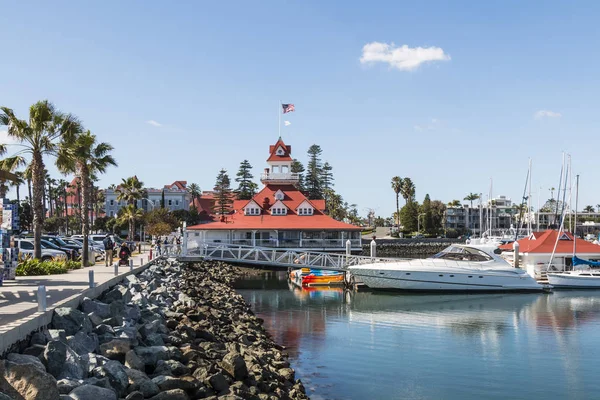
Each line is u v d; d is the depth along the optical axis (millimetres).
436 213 140750
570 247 51062
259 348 19812
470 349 23531
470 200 181625
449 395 17266
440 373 19734
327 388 17609
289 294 42719
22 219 84688
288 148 83250
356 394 17078
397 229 139250
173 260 47469
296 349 23062
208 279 44438
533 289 43469
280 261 50812
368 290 43812
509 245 57562
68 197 133125
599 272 46219
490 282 42625
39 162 30547
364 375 19219
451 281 42312
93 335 12273
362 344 24219
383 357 21859
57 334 10922
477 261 43125
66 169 32156
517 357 22234
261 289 46156
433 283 42219
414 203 137125
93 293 17375
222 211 106688
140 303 19438
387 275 42281
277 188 78938
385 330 27656
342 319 30938
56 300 14117
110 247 34219
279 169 81312
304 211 73000
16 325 9852
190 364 13023
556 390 17953
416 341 25094
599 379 19203
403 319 31094
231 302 31438
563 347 24141
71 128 31156
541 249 50719
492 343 24797
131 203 77500
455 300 39188
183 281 35969
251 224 69125
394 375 19344
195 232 71688
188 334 16984
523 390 17906
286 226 68562
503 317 31953
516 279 43156
